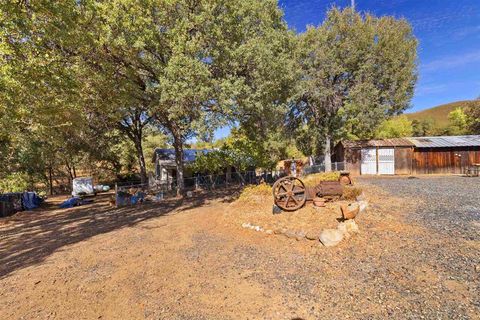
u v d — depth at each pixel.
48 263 8.25
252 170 31.97
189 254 8.18
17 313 5.48
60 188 42.34
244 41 15.53
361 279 5.85
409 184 17.19
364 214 9.66
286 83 18.73
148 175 41.91
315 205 10.53
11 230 14.41
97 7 13.61
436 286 5.27
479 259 6.09
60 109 14.36
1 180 24.62
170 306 5.41
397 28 24.97
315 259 7.09
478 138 26.77
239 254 7.91
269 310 5.05
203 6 14.69
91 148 33.06
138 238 10.30
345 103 24.98
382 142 27.27
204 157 28.39
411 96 26.33
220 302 5.45
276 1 17.77
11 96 11.52
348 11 24.55
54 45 13.54
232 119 16.16
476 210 9.76
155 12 15.41
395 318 4.49
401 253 6.76
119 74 17.06
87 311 5.43
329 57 24.03
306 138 29.98
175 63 13.48
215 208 15.15
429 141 26.92
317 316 4.75
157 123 28.44
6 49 10.43
